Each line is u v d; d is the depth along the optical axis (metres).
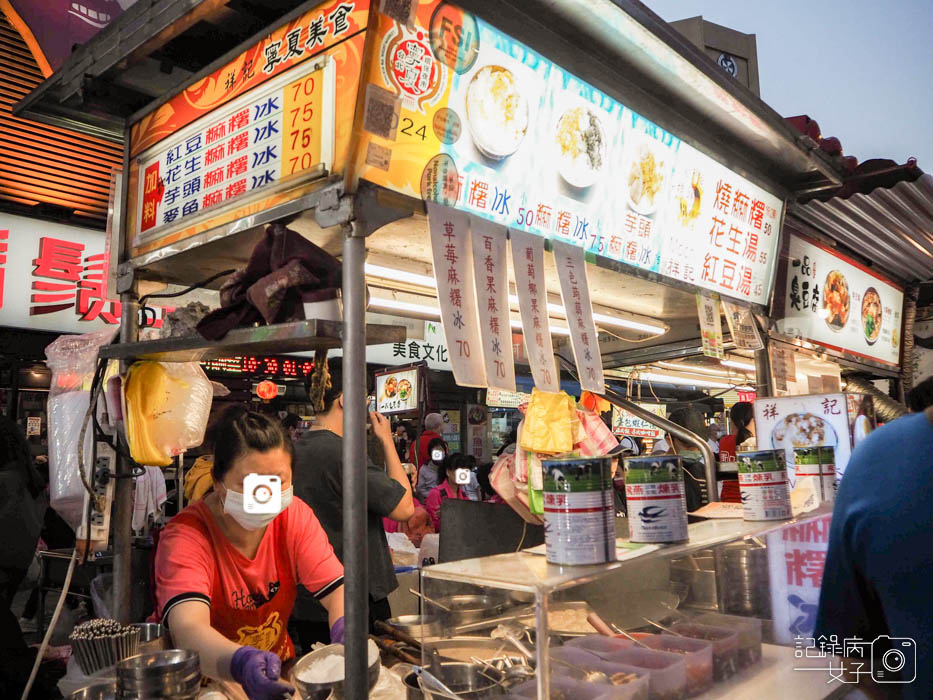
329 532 2.97
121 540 2.39
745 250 3.49
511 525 2.67
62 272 6.81
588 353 2.22
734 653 1.59
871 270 5.09
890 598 1.15
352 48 1.64
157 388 2.21
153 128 2.39
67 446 2.55
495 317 1.92
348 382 1.55
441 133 1.83
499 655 1.26
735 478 3.57
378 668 1.54
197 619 1.74
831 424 3.02
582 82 2.31
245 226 1.92
